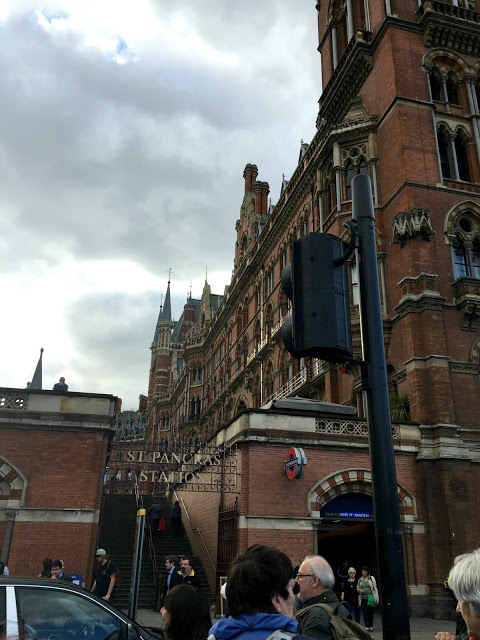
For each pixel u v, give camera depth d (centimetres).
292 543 1788
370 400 393
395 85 2517
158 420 7950
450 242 2328
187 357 6378
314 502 1848
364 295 418
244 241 4994
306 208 3319
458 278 2247
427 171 2408
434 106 2539
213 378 5550
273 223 3856
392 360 2286
